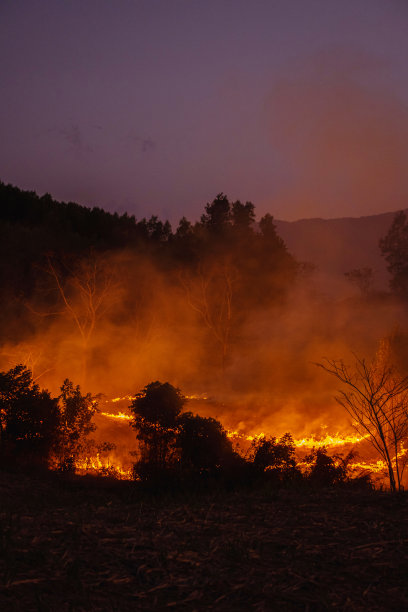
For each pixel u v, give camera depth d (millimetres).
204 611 3297
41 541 4223
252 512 5445
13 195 49656
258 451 8984
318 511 5449
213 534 4672
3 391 10031
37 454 9852
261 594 3539
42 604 3195
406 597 3545
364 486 7801
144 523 4977
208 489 7934
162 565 3916
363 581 3760
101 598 3365
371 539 4555
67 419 10406
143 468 8914
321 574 3854
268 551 4266
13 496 7000
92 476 9531
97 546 4203
